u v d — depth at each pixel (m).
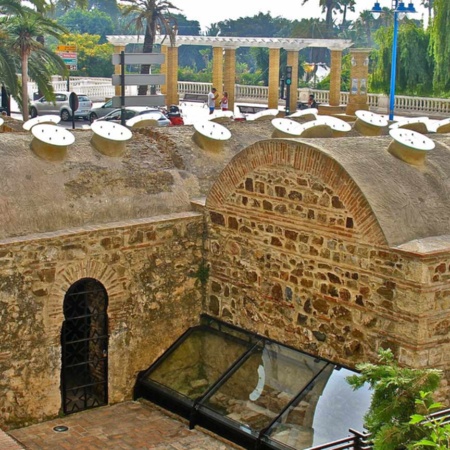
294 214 12.93
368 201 11.86
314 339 12.88
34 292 12.75
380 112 46.09
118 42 52.22
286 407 12.17
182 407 13.21
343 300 12.37
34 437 12.62
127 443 12.48
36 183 13.59
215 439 12.60
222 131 16.36
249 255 13.79
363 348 12.14
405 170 12.82
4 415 12.73
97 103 52.38
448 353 11.73
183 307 14.51
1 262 12.34
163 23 48.66
